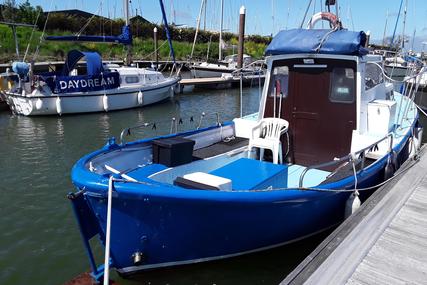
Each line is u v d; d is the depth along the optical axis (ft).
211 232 12.72
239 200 12.03
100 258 16.61
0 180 26.17
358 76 18.03
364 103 19.34
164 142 16.97
